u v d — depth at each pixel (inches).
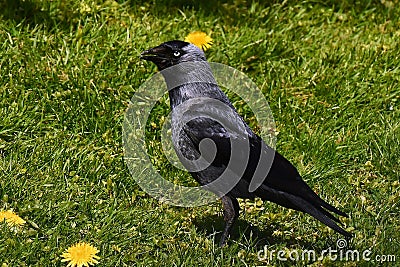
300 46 529.7
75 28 520.1
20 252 348.8
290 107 475.2
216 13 558.3
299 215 402.0
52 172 405.4
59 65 478.3
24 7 520.1
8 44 490.9
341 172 440.5
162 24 534.9
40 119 444.5
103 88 466.6
